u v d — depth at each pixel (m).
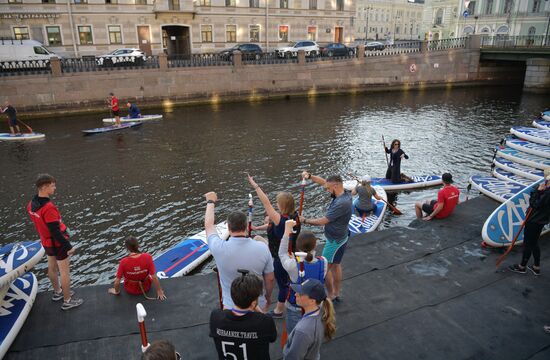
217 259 3.65
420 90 37.88
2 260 4.72
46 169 14.53
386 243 6.96
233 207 11.26
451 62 38.81
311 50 34.59
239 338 2.81
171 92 28.70
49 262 4.96
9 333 4.43
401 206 11.12
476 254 6.59
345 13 41.47
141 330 3.18
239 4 37.16
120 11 33.47
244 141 18.45
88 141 18.62
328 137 19.17
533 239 5.74
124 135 19.83
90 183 13.06
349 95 34.94
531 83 35.41
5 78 23.55
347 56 35.47
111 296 5.30
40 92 24.61
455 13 61.59
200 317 4.96
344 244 4.95
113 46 34.06
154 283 5.21
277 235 4.46
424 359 4.35
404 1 84.75
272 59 32.66
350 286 5.66
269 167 14.63
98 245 9.32
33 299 5.05
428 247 6.83
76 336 4.59
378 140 18.64
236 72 30.61
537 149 11.66
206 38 37.03
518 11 49.16
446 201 7.90
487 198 9.24
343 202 4.72
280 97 32.81
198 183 13.04
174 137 19.34
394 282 5.78
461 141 18.33
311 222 4.89
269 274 3.79
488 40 42.28
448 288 5.64
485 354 4.42
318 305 3.02
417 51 37.28
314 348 2.99
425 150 16.89
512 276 5.93
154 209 11.12
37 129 21.41
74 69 25.58
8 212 11.04
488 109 27.08
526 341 4.62
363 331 4.75
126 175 13.83
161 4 34.34
